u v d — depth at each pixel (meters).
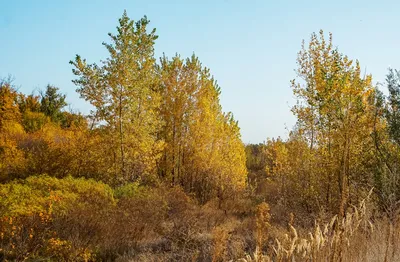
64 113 36.06
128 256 8.18
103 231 9.42
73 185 12.83
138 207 11.97
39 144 20.16
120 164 16.14
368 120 9.66
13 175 15.27
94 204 11.19
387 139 9.86
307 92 12.07
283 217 10.49
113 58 15.41
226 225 10.90
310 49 12.04
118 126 15.81
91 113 15.73
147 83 16.08
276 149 16.20
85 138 16.91
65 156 16.53
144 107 16.41
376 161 9.40
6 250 7.23
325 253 3.14
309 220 9.03
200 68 19.33
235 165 19.59
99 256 8.24
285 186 13.63
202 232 10.23
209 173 19.28
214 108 19.92
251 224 10.72
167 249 8.67
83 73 15.14
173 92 19.06
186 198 16.06
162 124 17.30
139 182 16.48
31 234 7.61
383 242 4.11
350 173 9.27
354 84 9.86
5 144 17.48
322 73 11.04
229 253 6.24
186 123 19.19
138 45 15.64
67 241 7.86
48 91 35.28
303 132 12.46
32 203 9.75
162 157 19.75
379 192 7.36
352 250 3.45
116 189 14.45
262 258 3.02
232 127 19.77
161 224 11.08
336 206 9.48
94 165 16.66
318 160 11.12
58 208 9.77
